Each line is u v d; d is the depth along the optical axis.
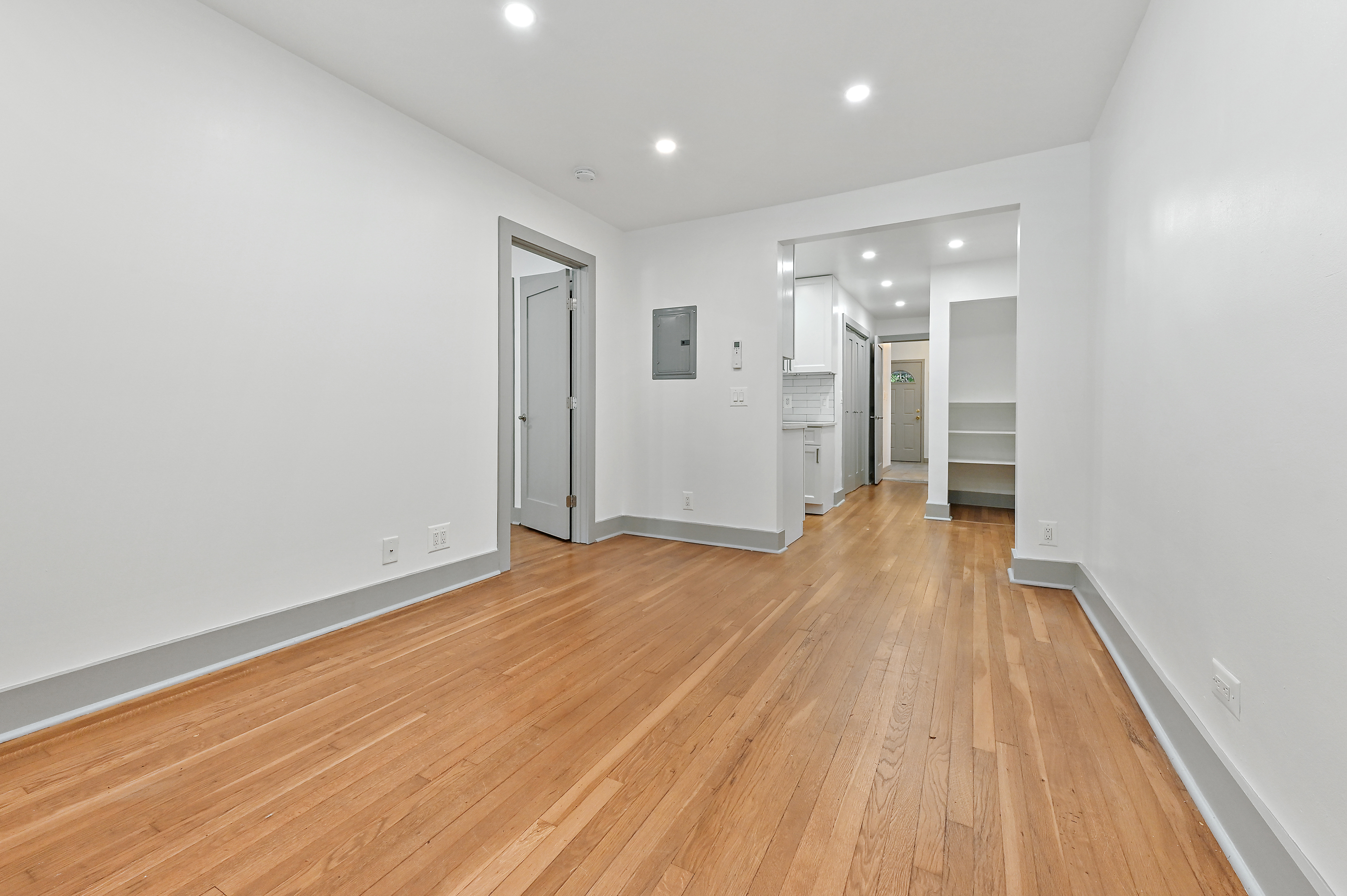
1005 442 6.05
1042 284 3.02
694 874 1.11
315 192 2.31
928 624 2.50
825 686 1.91
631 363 4.36
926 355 11.35
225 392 2.04
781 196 3.63
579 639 2.32
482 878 1.09
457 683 1.92
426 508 2.81
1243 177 1.22
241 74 2.07
